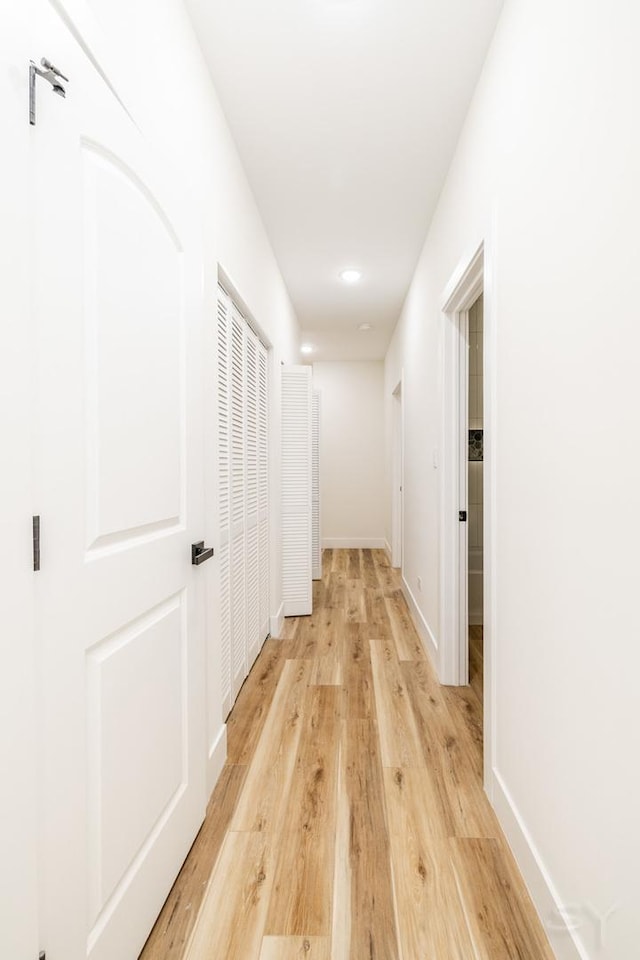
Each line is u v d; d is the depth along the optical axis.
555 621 1.08
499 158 1.49
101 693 0.90
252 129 2.01
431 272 2.79
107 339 0.92
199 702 1.42
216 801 1.56
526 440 1.26
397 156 2.20
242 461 2.36
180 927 1.12
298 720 2.06
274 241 3.03
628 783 0.80
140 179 1.05
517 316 1.33
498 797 1.46
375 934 1.10
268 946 1.07
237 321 2.27
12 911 0.66
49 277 0.75
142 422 1.06
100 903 0.88
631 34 0.79
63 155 0.78
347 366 6.53
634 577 0.79
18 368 0.69
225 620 2.03
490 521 1.55
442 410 2.45
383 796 1.58
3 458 0.66
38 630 0.73
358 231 2.91
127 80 1.07
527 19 1.25
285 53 1.64
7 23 0.66
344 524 6.58
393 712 2.14
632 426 0.79
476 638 3.17
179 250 1.28
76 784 0.81
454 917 1.14
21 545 0.69
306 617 3.58
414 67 1.70
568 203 1.02
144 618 1.09
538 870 1.15
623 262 0.82
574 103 0.99
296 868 1.29
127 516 0.99
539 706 1.17
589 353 0.93
